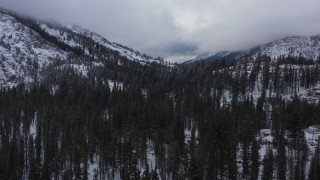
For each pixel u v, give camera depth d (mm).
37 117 167250
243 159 119375
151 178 120688
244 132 138500
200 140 134375
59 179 131500
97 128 145000
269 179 111062
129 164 124688
